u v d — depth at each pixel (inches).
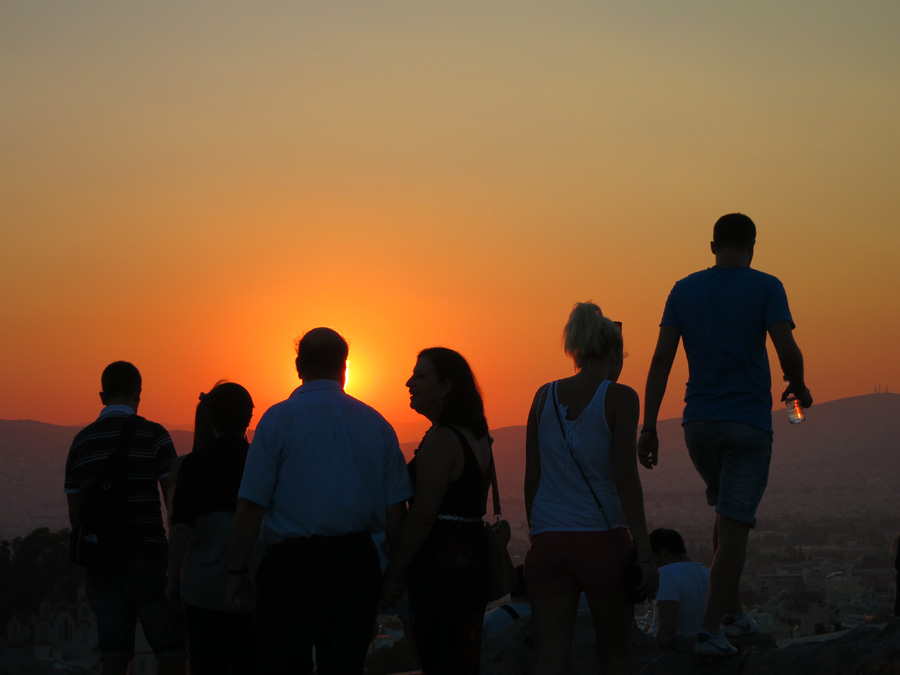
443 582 219.1
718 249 262.5
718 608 239.9
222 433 270.8
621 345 236.4
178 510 260.4
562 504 228.4
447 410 227.3
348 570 216.2
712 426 247.3
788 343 242.7
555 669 225.1
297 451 218.1
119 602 294.2
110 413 298.7
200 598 258.7
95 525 284.8
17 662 699.4
